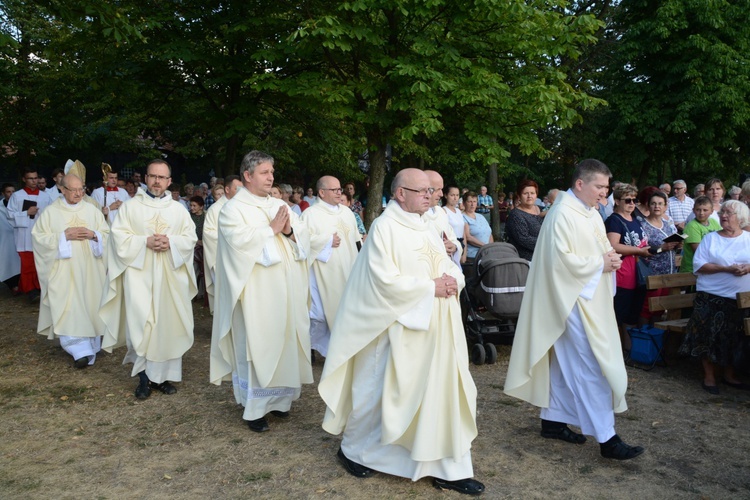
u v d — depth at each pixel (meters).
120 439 4.68
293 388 4.97
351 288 3.96
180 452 4.43
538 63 11.27
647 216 7.11
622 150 21.50
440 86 9.22
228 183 7.46
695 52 18.81
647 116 19.50
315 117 12.46
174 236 5.68
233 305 4.64
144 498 3.78
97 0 7.64
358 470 4.00
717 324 5.60
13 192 10.78
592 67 22.50
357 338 3.85
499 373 6.35
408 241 3.88
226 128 11.69
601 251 4.35
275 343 4.70
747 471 4.12
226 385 5.98
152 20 9.56
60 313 6.45
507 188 28.20
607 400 4.19
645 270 6.67
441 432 3.75
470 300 6.82
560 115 10.26
